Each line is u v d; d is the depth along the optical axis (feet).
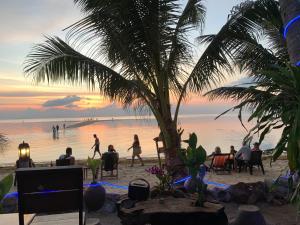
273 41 31.09
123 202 16.37
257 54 27.86
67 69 24.36
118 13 24.20
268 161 44.98
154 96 27.63
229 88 30.22
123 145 105.50
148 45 26.05
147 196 16.78
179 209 14.56
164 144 26.91
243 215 15.90
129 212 14.96
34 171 10.28
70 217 12.32
